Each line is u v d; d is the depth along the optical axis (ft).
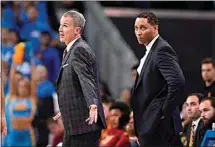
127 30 87.76
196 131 48.39
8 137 69.77
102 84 82.84
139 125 44.06
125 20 88.12
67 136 43.65
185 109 55.11
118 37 86.84
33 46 84.28
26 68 75.97
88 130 42.98
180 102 42.80
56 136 63.26
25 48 76.38
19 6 90.74
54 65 83.15
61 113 43.52
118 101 55.77
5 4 90.89
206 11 87.51
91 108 41.57
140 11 89.04
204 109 47.83
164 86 43.45
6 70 78.13
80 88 43.06
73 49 43.14
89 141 43.42
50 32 88.69
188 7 87.76
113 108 55.16
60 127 63.05
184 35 85.35
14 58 75.87
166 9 88.58
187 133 50.62
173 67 42.98
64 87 43.21
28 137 70.08
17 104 70.23
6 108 70.18
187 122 52.95
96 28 87.61
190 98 51.31
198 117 51.08
